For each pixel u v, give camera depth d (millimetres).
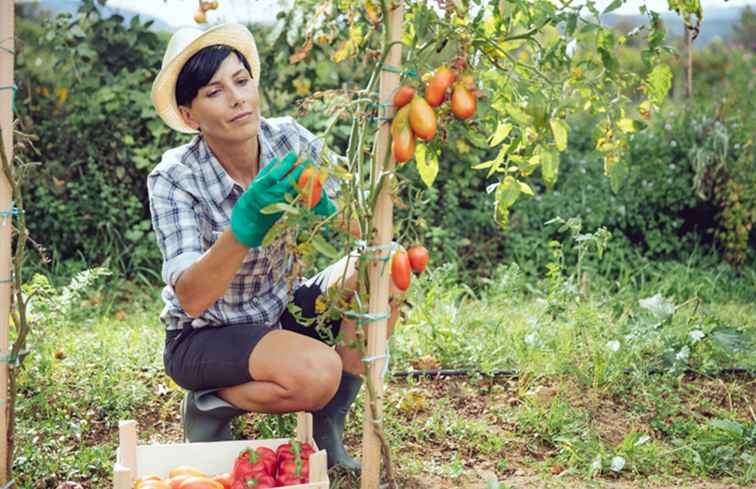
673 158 6938
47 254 6203
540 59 2727
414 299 4668
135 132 6402
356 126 2689
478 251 6441
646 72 2834
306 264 2572
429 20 2621
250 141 3066
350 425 3658
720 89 8422
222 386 3043
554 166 2764
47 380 3857
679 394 4082
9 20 2707
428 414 3816
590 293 5332
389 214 2623
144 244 6125
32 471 3160
